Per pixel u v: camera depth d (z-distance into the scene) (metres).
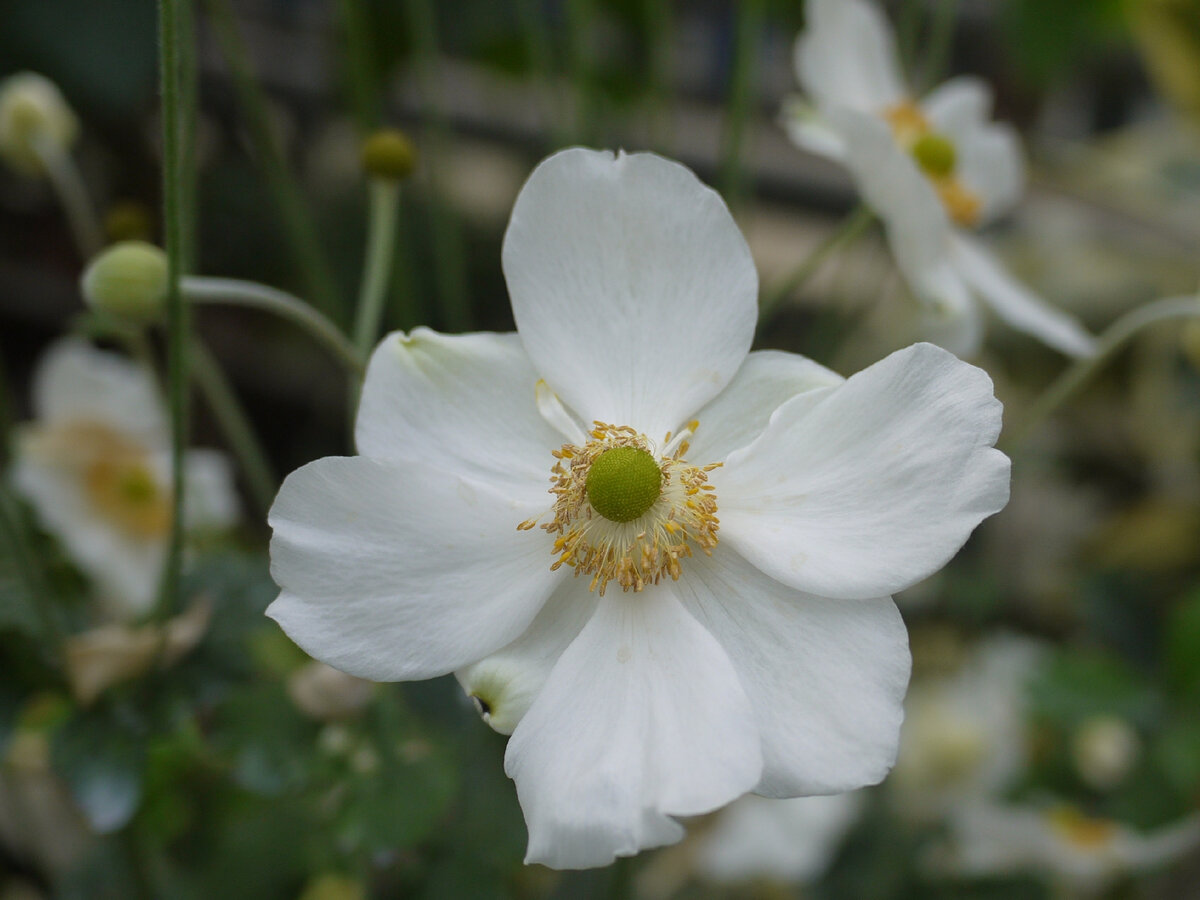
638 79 0.31
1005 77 0.43
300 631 0.14
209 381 0.20
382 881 0.20
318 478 0.14
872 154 0.20
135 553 0.23
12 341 0.40
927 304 0.21
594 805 0.14
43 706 0.20
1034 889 0.27
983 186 0.25
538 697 0.15
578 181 0.15
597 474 0.16
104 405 0.23
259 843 0.22
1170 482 0.39
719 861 0.27
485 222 0.36
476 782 0.20
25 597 0.19
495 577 0.15
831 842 0.27
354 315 0.35
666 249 0.15
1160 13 0.35
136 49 0.30
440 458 0.15
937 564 0.14
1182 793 0.25
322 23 0.33
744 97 0.21
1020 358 0.40
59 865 0.24
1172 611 0.28
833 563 0.15
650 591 0.16
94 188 0.36
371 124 0.21
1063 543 0.38
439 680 0.20
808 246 0.41
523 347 0.16
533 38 0.21
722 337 0.16
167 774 0.20
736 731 0.14
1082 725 0.27
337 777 0.18
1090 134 0.52
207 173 0.36
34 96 0.23
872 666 0.15
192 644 0.19
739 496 0.16
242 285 0.17
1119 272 0.41
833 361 0.25
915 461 0.15
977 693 0.29
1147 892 0.30
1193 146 0.42
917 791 0.28
